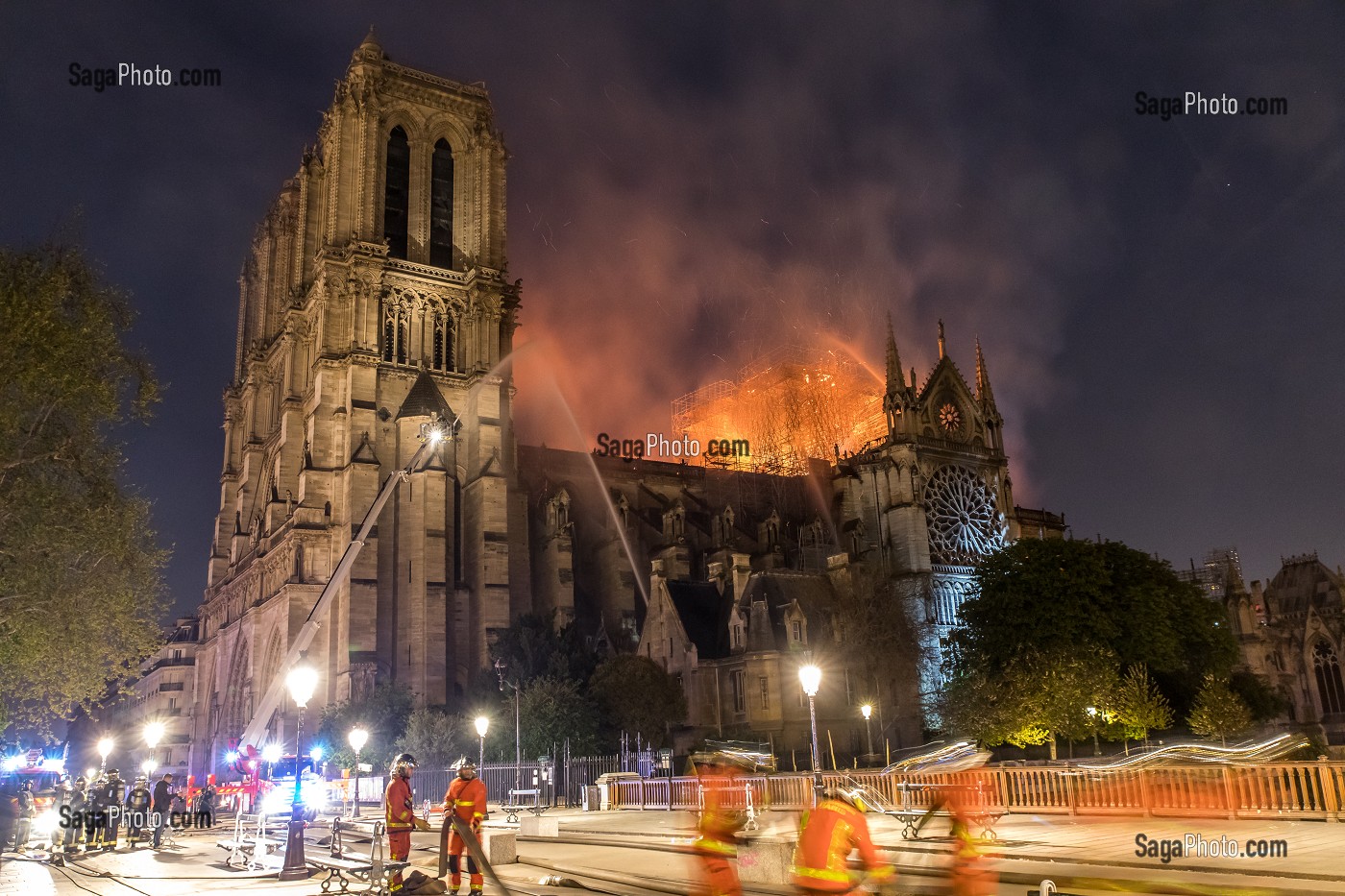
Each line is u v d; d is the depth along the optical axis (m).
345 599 91.12
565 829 38.38
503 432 110.69
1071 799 32.81
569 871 23.78
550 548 109.44
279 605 95.94
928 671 97.00
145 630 44.22
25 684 42.06
